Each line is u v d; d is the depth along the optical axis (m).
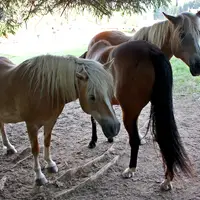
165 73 2.37
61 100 2.43
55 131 3.96
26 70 2.41
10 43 11.75
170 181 2.46
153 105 2.43
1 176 2.80
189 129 3.87
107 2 4.10
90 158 3.17
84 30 12.19
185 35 2.96
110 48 2.96
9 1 3.96
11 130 4.05
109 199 2.40
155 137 2.41
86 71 2.15
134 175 2.75
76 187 2.53
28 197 2.44
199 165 2.89
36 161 2.59
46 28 11.86
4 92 2.52
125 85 2.52
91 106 2.18
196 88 5.59
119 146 3.41
